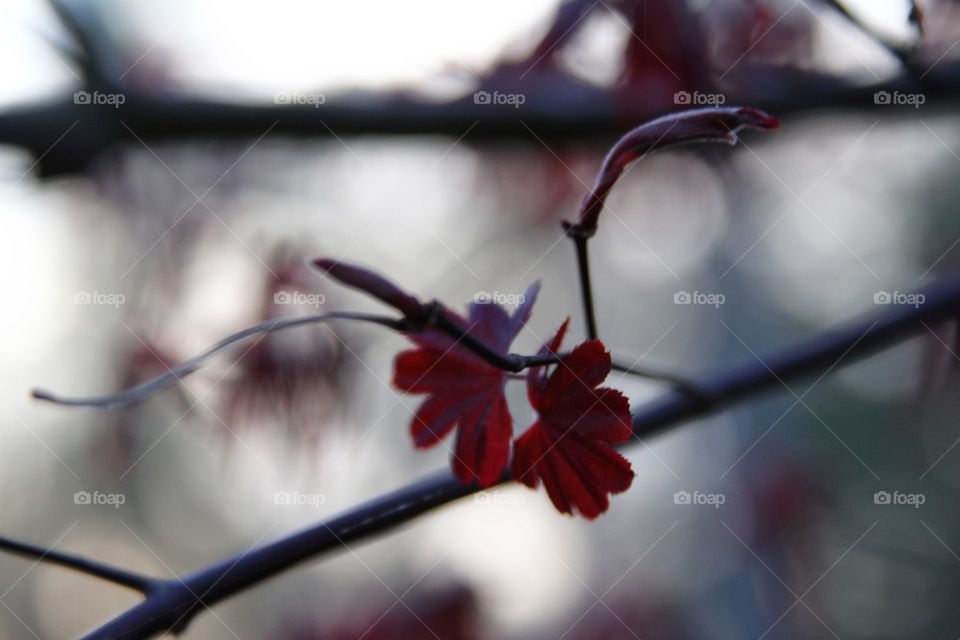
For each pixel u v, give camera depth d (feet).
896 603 2.85
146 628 0.78
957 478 3.09
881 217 3.15
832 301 3.41
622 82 1.02
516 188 1.49
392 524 0.80
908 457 3.17
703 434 2.73
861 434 3.26
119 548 2.73
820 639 2.09
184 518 2.68
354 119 1.10
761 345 3.42
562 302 2.40
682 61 1.01
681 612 2.15
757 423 2.85
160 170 1.34
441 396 0.74
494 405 0.74
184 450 2.64
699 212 1.62
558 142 1.08
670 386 0.95
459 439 0.74
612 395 0.73
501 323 0.75
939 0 1.07
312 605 1.77
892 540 3.04
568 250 2.25
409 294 0.72
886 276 3.23
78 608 2.71
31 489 2.85
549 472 0.73
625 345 3.21
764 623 2.04
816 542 2.02
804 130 1.19
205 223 1.32
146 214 1.32
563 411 0.73
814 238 3.26
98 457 1.46
